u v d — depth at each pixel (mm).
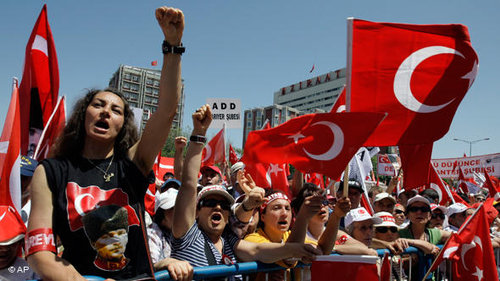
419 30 3443
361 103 3363
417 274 3965
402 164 3990
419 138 3375
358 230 3855
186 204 2615
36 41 3623
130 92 103562
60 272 1650
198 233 2715
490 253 3732
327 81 140125
